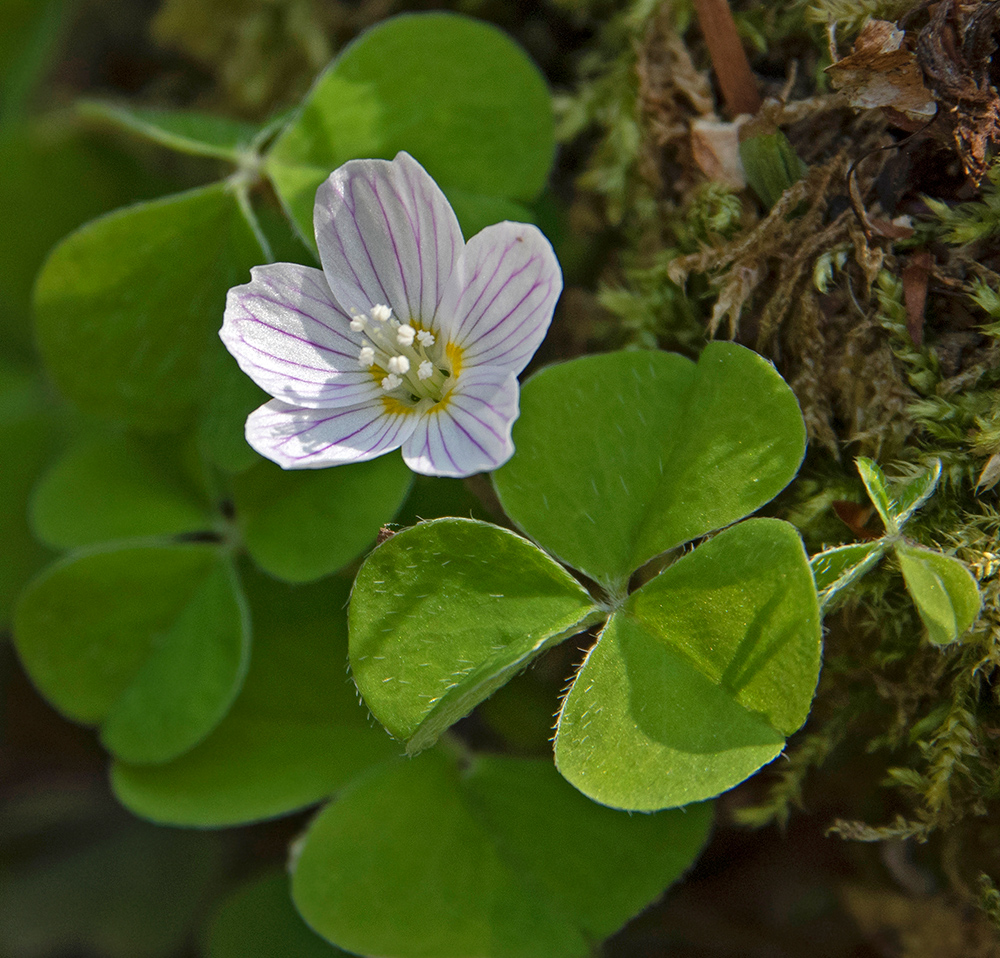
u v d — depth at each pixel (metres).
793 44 0.23
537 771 0.23
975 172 0.22
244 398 0.23
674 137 0.23
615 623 0.22
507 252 0.22
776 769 0.23
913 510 0.22
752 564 0.21
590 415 0.22
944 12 0.22
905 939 0.23
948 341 0.22
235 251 0.23
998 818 0.22
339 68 0.23
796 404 0.22
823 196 0.22
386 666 0.21
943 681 0.22
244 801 0.23
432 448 0.22
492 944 0.23
